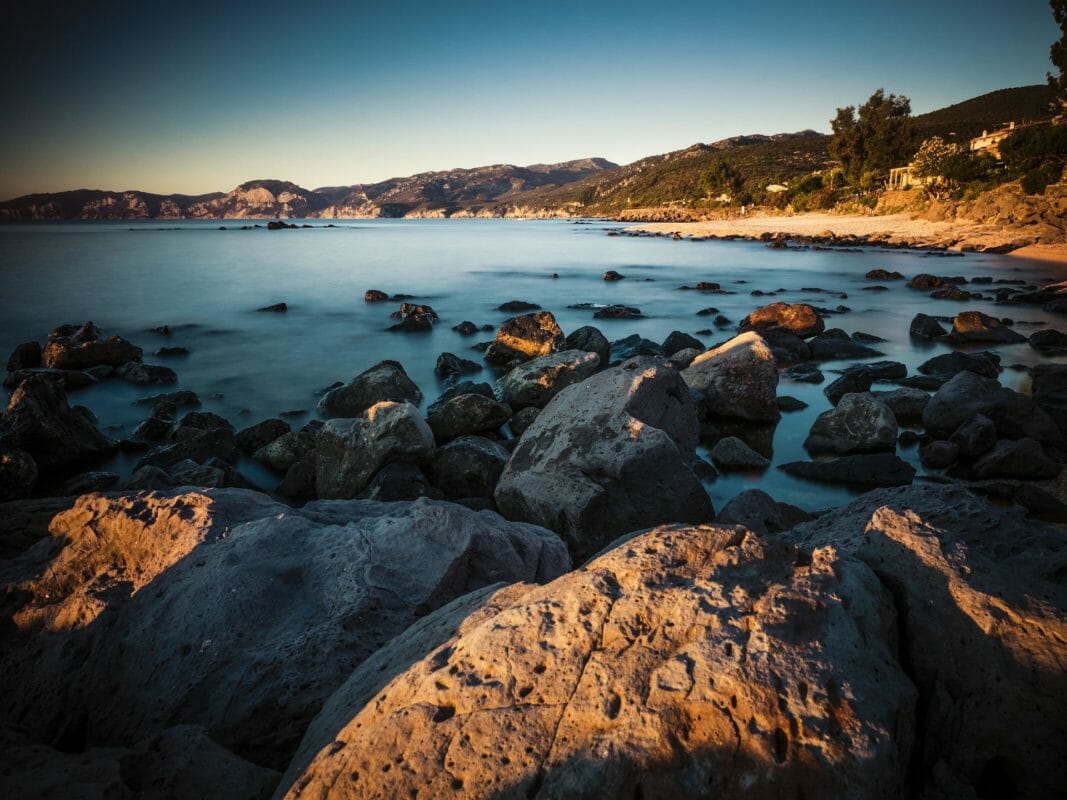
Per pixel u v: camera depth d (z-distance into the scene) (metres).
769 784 2.46
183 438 14.16
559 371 16.11
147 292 39.25
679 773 2.48
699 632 2.90
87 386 19.50
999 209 65.19
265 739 3.96
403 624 4.68
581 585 3.26
